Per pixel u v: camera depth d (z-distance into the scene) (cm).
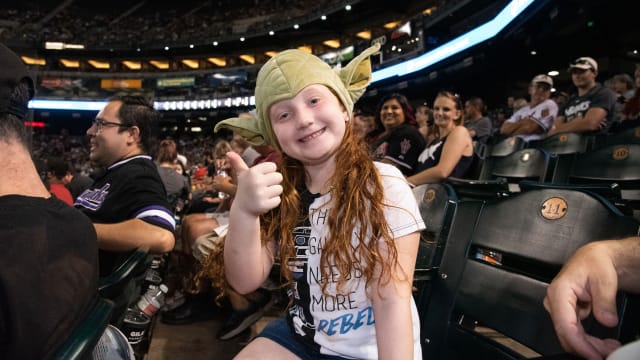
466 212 120
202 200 495
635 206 195
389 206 90
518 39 1248
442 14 1789
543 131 429
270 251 107
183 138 4191
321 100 92
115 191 177
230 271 95
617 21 1182
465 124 552
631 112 392
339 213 91
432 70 1850
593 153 225
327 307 94
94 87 3891
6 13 4175
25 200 67
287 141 95
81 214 77
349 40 3506
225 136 2292
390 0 2989
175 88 3844
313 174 102
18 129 72
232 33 4006
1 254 60
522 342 91
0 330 58
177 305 275
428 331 118
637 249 64
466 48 1462
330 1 3431
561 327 63
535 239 98
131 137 202
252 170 87
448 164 276
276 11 3997
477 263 110
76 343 62
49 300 62
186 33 4162
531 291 93
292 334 101
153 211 171
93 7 4428
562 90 1566
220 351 233
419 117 498
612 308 61
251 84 3594
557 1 934
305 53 97
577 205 92
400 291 86
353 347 93
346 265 89
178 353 229
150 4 4466
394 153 314
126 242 158
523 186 134
